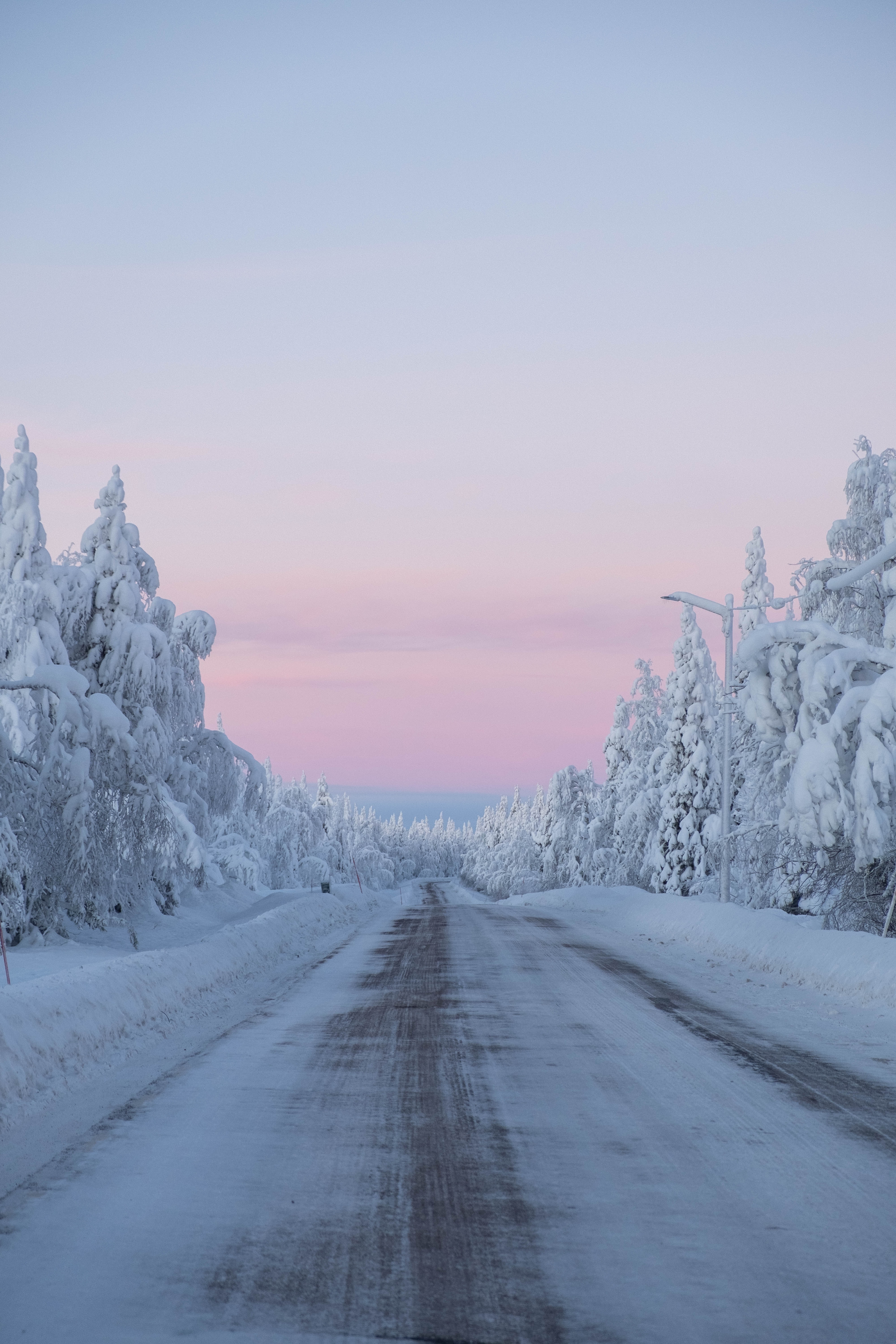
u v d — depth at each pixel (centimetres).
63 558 2822
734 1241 501
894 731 1769
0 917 2095
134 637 2664
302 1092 813
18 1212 527
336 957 1953
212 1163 620
